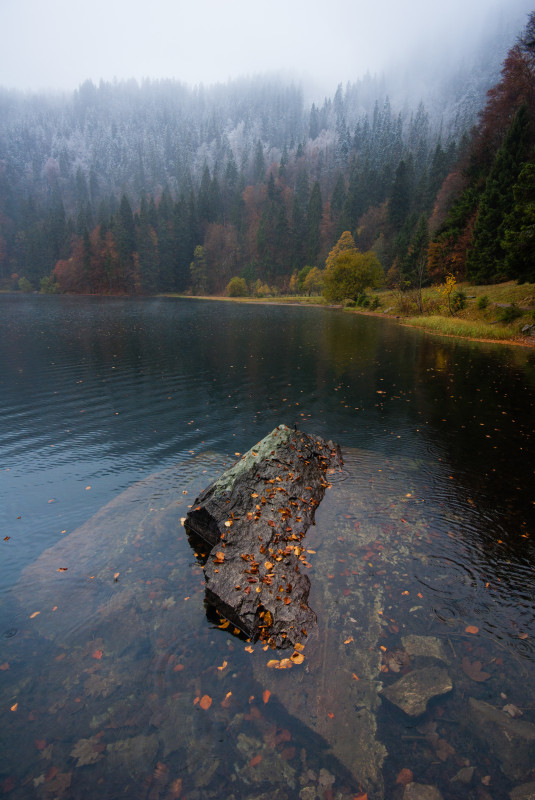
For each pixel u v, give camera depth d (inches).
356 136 7135.8
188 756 129.8
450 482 309.6
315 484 290.4
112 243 4163.4
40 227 5369.1
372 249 3467.0
